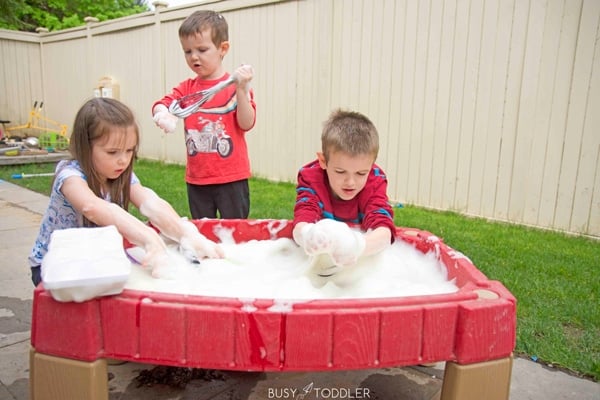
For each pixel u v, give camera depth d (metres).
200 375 1.56
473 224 3.74
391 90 4.47
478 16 3.85
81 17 12.95
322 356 1.02
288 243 1.81
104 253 1.08
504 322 1.09
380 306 1.04
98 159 1.50
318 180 1.76
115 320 1.04
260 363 1.02
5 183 5.16
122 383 1.50
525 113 3.71
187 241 1.67
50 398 1.07
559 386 1.55
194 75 6.32
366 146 1.55
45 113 9.38
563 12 3.43
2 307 2.05
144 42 6.99
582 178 3.50
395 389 1.51
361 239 1.40
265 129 5.64
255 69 5.62
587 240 3.41
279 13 5.28
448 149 4.17
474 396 1.09
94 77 8.03
